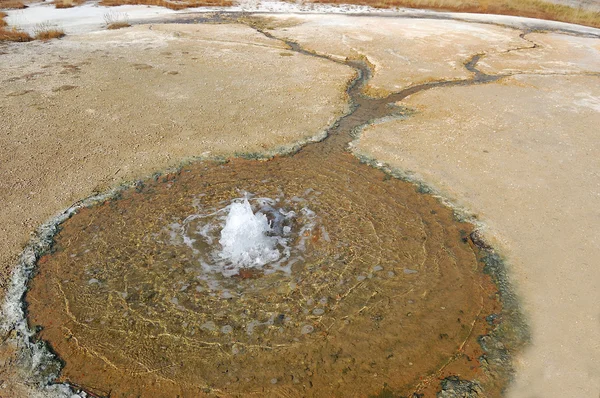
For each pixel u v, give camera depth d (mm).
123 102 6918
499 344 3174
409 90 7664
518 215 4395
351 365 3057
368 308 3455
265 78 8055
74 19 12789
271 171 5137
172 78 8000
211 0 15430
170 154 5441
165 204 4551
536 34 12008
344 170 5160
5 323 3299
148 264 3828
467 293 3584
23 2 14844
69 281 3652
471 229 4238
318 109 6762
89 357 3094
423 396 2873
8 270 3727
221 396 2867
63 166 5141
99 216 4371
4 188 4707
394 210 4492
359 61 9281
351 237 4145
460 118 6523
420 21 13062
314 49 9930
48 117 6355
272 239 4113
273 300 3523
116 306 3451
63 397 2840
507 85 7988
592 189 4805
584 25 13766
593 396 2801
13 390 2875
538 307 3428
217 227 4246
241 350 3150
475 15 14281
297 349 3156
